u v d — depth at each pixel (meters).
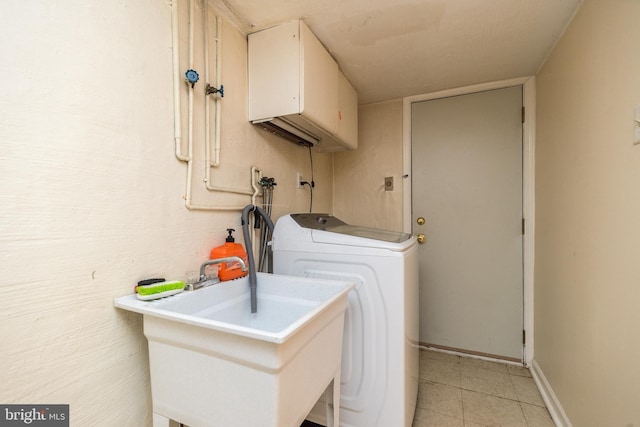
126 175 0.90
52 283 0.72
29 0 0.68
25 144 0.67
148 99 0.97
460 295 2.25
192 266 1.15
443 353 2.27
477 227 2.20
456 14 1.35
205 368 0.77
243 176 1.45
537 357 1.92
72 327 0.76
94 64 0.81
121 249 0.89
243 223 1.24
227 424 0.75
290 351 0.72
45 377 0.71
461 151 2.24
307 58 1.40
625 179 0.97
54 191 0.73
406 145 2.39
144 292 0.86
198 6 1.19
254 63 1.46
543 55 1.74
